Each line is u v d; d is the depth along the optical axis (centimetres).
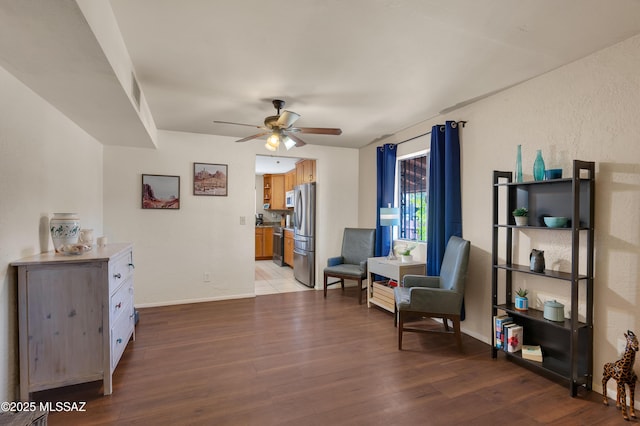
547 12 180
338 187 546
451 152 343
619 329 217
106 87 212
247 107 340
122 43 208
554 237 257
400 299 308
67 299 211
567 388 232
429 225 370
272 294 497
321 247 536
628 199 213
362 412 201
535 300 272
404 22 190
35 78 197
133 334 316
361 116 372
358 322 370
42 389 205
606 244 224
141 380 238
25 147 210
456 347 303
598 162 228
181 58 234
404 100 320
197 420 193
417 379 243
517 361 275
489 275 312
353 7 176
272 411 202
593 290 230
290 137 339
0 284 184
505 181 296
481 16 184
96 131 329
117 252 245
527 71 257
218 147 462
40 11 132
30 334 203
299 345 304
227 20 188
